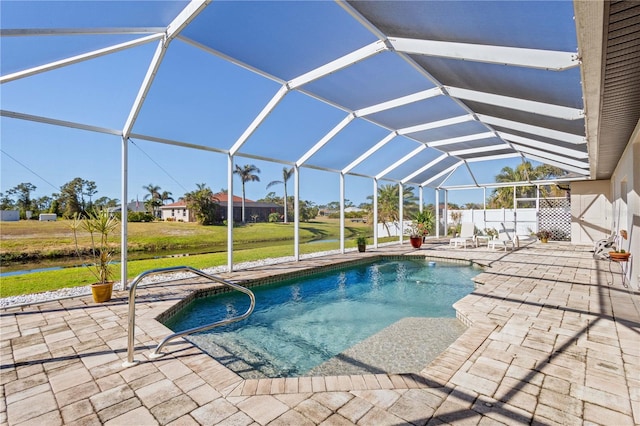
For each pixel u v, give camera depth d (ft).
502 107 19.63
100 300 19.01
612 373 10.41
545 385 9.73
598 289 21.72
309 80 20.80
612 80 10.28
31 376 10.57
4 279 25.11
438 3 10.66
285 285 28.40
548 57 11.50
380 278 31.42
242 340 16.61
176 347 12.88
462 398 9.10
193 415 8.51
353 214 71.51
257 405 8.92
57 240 29.19
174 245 47.88
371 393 9.42
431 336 16.29
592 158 26.23
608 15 6.68
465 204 66.28
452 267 35.55
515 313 16.79
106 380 10.32
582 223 49.90
